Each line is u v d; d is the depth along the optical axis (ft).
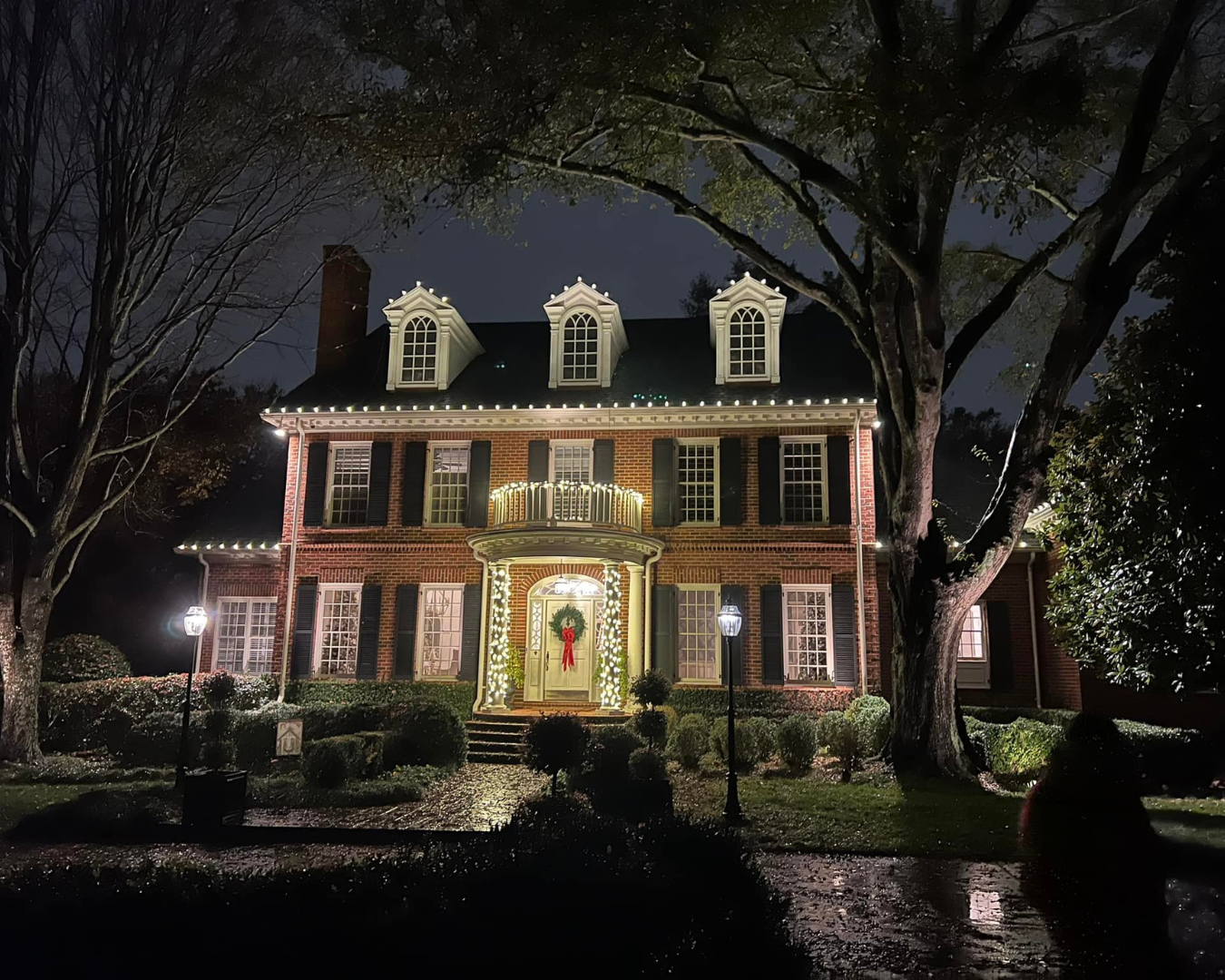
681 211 48.24
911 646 46.03
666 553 66.28
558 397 69.82
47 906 13.15
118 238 51.03
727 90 47.75
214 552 71.82
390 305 72.69
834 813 36.83
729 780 36.35
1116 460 32.17
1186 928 22.48
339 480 70.74
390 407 68.74
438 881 14.32
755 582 65.41
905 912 24.22
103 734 55.83
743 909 15.28
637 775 35.73
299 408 69.36
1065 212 48.73
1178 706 57.67
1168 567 29.84
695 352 74.74
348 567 68.69
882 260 47.93
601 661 62.28
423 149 39.78
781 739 48.70
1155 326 31.30
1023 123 33.37
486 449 68.90
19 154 49.44
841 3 42.22
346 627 68.69
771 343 69.31
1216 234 30.30
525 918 12.92
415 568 67.97
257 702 64.59
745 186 54.54
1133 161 40.14
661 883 14.57
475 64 36.17
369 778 45.52
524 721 59.47
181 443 80.02
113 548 85.92
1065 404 47.65
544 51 35.53
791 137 49.44
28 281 50.29
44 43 49.08
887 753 46.68
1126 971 19.57
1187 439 28.91
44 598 51.75
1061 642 39.37
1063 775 24.27
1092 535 33.91
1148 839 23.17
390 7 36.37
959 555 45.78
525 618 66.95
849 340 74.13
